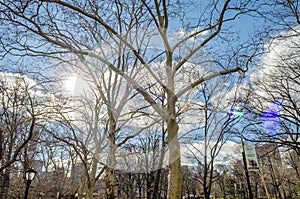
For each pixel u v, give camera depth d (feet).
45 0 11.82
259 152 48.39
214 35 15.74
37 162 53.93
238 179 122.42
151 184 56.59
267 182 93.76
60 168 58.95
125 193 63.93
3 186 31.89
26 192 27.45
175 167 11.19
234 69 14.57
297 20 21.67
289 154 58.23
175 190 10.76
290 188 85.56
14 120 20.31
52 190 58.95
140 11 20.47
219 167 95.09
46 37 13.98
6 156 19.49
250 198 43.78
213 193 135.74
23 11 13.38
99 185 55.83
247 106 36.76
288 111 35.37
